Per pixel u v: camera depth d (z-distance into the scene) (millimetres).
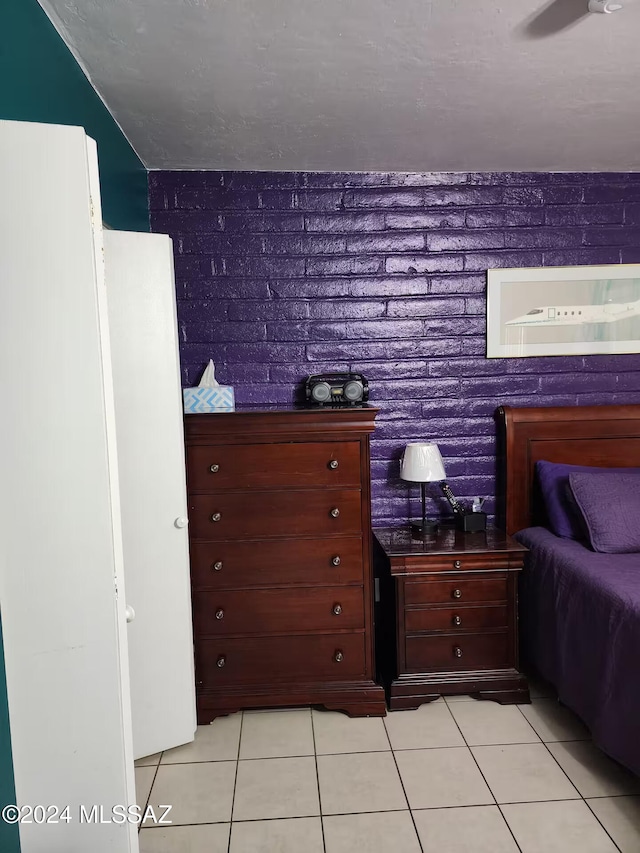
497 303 3133
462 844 1895
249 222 3031
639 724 1989
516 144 2689
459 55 1882
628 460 3129
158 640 2363
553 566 2658
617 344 3178
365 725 2578
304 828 1980
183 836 1958
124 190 2490
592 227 3141
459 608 2705
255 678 2670
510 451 3102
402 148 2715
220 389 2803
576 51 1873
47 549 1294
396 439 3184
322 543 2639
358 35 1761
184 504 2377
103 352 1288
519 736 2463
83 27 1684
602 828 1947
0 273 1235
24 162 1227
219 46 1807
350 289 3098
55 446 1279
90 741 1338
